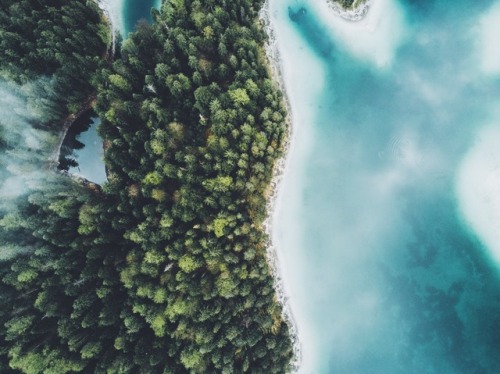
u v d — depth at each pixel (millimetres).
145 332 46656
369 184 57750
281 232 57344
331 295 56562
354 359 55312
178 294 47125
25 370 44531
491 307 53844
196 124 51781
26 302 48812
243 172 49906
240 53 50969
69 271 48438
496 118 56125
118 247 49156
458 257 55281
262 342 49594
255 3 57344
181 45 51000
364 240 57125
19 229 51625
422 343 54750
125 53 53812
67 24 55875
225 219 48125
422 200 56719
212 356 45969
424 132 57531
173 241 47750
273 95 52719
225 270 48188
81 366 44406
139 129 52562
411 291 55844
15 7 54312
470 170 55906
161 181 49000
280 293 54969
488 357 53188
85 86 57719
